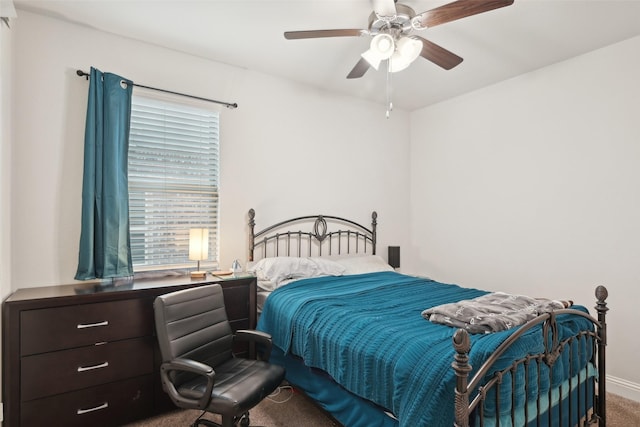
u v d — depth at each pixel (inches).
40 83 93.3
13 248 88.9
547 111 123.6
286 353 91.4
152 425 87.4
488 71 128.3
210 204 121.4
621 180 106.3
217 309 88.7
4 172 79.9
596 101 111.5
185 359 72.2
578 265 115.6
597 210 111.3
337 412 77.7
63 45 96.7
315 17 94.6
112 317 84.7
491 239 141.2
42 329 76.9
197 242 105.0
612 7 88.7
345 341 74.3
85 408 81.3
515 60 119.2
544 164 124.5
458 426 50.7
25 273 90.5
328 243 149.6
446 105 158.7
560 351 68.8
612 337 107.7
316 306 89.8
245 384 73.2
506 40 105.7
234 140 126.0
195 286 96.0
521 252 131.2
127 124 102.3
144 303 88.9
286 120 137.6
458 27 98.4
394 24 81.7
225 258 123.7
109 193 97.1
